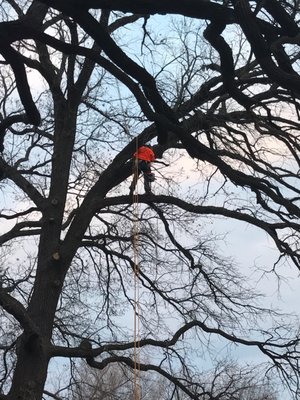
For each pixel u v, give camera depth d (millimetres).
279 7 8391
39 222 16375
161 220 16281
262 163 14180
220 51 8352
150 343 14922
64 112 15812
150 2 7953
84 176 17719
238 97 8820
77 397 17266
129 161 14961
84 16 8016
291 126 13547
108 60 8742
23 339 13273
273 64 7656
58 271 14727
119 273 17375
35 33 8406
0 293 12625
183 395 16906
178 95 15062
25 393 13398
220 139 14266
